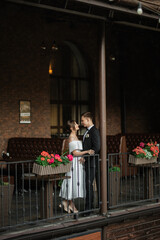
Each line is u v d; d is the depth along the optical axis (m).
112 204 5.71
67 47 10.45
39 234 4.61
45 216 4.96
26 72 9.23
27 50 9.23
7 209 4.79
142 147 6.17
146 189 6.29
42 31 9.48
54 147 8.14
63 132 10.30
